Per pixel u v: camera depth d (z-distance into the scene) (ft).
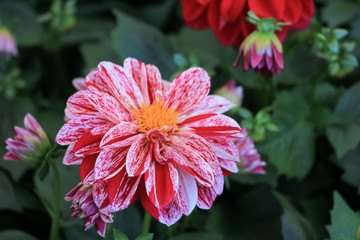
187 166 1.24
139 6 2.55
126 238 1.28
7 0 2.43
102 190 1.27
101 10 2.54
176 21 2.53
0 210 1.82
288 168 1.82
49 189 1.65
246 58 1.55
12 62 2.18
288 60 1.96
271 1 1.62
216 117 1.31
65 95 2.23
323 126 1.90
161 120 1.32
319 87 1.98
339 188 1.87
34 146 1.40
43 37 2.27
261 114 1.64
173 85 1.33
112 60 2.07
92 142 1.26
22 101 2.03
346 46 1.72
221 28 1.69
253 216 1.77
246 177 1.76
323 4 2.32
